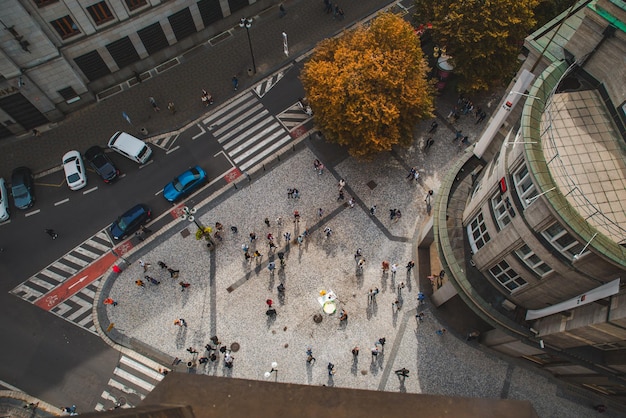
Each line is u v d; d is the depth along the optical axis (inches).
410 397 526.6
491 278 1099.3
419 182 1605.6
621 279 756.0
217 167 1670.8
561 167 780.0
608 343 924.6
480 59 1561.3
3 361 1393.9
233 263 1494.8
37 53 1526.8
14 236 1569.9
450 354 1346.0
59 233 1572.3
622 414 1253.1
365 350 1358.3
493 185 964.0
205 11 1833.2
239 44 1918.1
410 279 1455.5
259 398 508.1
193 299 1449.3
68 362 1389.0
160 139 1729.8
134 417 426.9
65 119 1768.0
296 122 1745.8
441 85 1736.0
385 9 1989.4
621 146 799.7
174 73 1859.0
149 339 1405.0
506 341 1229.7
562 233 781.3
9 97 1593.3
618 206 751.7
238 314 1419.8
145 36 1752.0
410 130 1524.4
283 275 1469.0
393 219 1542.8
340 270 1472.7
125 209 1604.3
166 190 1599.4
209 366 1359.5
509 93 1011.9
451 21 1501.0
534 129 772.6
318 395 514.0
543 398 1280.8
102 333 1423.5
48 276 1510.8
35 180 1654.8
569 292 894.4
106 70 1774.1
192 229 1557.6
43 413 1322.6
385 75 1381.6
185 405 498.3
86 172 1657.2
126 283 1482.5
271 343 1376.7
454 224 1179.3
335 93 1393.9
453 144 1674.5
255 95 1812.3
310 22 1966.0
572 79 856.3
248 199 1598.2
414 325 1390.3
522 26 1492.4
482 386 1300.4
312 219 1553.9
